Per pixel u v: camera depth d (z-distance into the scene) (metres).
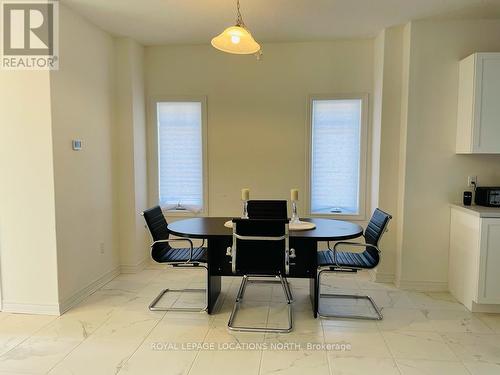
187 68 4.37
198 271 4.27
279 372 2.29
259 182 4.39
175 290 3.65
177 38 4.07
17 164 2.99
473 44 3.45
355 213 4.30
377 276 3.91
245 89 4.32
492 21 3.42
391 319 3.02
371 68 4.12
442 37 3.47
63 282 3.13
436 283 3.66
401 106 3.71
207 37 4.04
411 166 3.59
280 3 3.12
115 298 3.45
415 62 3.52
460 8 3.19
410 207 3.63
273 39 4.11
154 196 4.52
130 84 4.04
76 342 2.64
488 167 3.51
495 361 2.41
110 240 3.95
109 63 3.90
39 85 2.92
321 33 3.90
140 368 2.33
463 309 3.21
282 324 2.92
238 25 2.61
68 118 3.17
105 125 3.83
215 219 3.57
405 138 3.60
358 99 4.18
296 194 3.37
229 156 4.41
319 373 2.28
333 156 4.29
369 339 2.69
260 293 3.58
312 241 3.00
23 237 3.04
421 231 3.63
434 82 3.51
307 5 3.17
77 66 3.31
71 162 3.22
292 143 4.31
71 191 3.23
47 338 2.69
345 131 4.25
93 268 3.62
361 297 3.46
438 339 2.69
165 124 4.47
